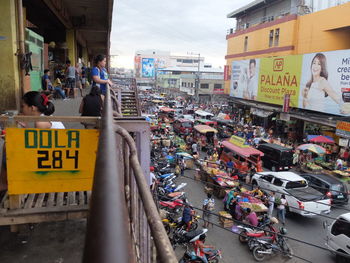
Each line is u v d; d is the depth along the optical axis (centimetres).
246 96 3259
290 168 1988
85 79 1722
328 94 2109
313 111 2352
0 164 316
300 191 1415
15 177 304
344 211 1447
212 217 1350
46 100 344
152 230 86
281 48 2958
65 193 336
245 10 3781
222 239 1167
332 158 2117
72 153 313
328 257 1065
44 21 1327
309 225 1309
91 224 51
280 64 2631
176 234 1045
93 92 491
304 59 2325
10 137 300
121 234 47
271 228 1102
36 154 306
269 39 3169
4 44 579
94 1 1122
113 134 113
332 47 2467
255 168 1828
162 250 73
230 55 4038
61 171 313
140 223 160
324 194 1395
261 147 2088
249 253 1076
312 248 1120
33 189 308
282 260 1041
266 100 2872
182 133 2861
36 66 905
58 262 288
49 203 314
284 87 2581
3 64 585
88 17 1388
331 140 2102
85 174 317
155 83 8750
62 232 338
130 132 366
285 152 1936
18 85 604
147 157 370
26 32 799
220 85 5438
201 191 1617
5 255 297
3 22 571
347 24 2277
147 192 112
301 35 2764
